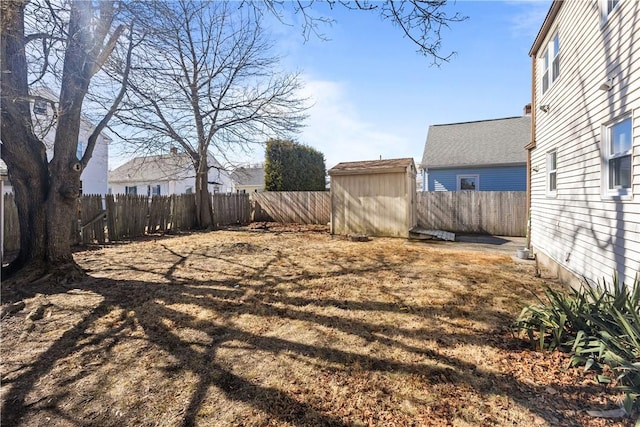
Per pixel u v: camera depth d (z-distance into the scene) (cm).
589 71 438
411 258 682
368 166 1049
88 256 679
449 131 1625
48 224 485
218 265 606
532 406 209
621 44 357
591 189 427
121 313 366
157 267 586
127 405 211
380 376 245
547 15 590
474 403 213
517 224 1096
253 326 337
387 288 468
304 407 210
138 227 981
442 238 940
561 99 546
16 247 729
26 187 484
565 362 257
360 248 802
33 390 225
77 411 205
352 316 364
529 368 251
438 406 210
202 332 322
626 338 243
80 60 480
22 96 423
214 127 1175
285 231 1155
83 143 1652
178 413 204
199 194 1219
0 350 281
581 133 459
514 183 1307
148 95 750
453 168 1404
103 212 866
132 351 282
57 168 489
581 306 288
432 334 317
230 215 1410
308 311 380
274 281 502
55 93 572
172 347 290
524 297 427
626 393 203
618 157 371
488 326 334
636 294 277
